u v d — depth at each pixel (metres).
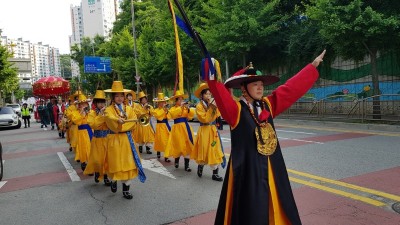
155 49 28.78
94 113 6.52
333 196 5.22
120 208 5.43
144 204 5.54
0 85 29.94
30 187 7.11
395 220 4.24
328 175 6.39
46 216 5.26
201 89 6.70
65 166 9.17
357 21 12.17
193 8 24.27
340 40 13.29
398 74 15.72
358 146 9.19
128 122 5.93
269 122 3.09
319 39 17.48
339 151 8.62
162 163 8.84
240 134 3.00
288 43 19.61
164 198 5.79
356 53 14.52
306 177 6.34
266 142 2.99
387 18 12.36
